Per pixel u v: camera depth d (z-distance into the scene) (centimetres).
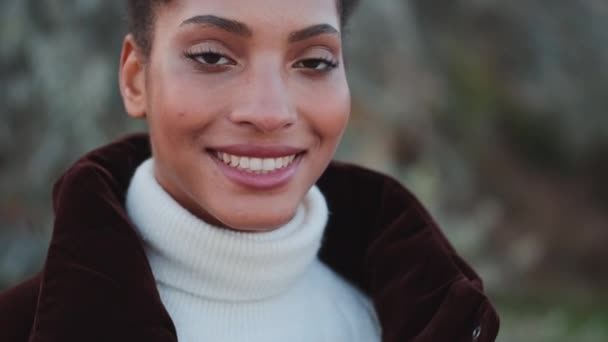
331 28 144
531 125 684
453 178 556
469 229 473
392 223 175
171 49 142
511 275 604
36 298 154
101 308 143
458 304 155
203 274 154
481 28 661
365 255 178
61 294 143
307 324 164
